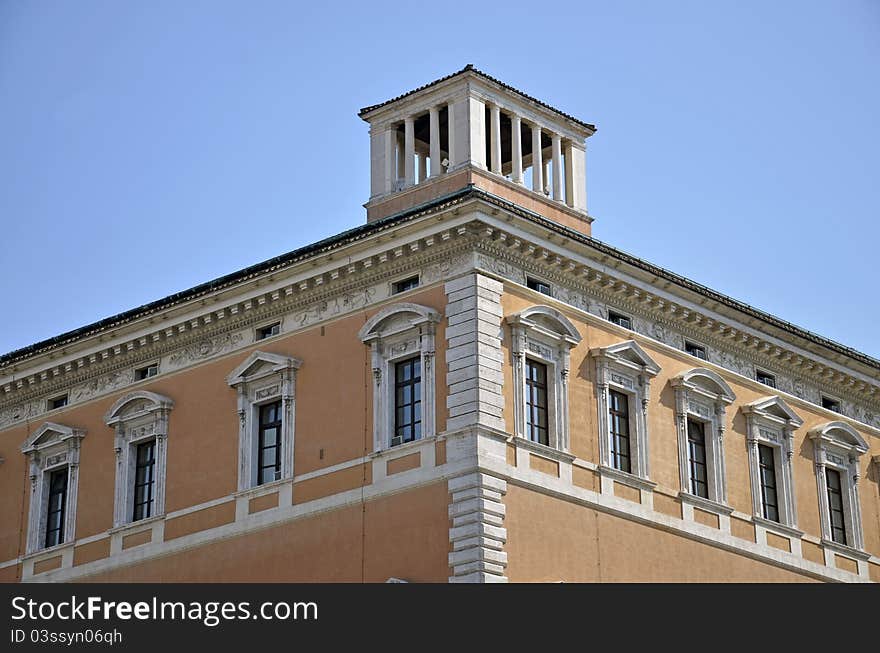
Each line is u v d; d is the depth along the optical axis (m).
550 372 57.16
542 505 54.97
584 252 58.59
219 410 61.19
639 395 59.84
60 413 66.75
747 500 62.91
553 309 57.53
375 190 62.34
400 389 56.66
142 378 64.50
